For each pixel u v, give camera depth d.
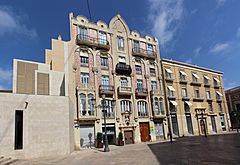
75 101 23.80
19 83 20.86
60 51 24.92
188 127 34.53
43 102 16.58
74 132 22.53
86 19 27.81
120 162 11.35
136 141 27.05
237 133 31.58
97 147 22.75
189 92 36.56
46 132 16.14
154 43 34.56
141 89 29.84
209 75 41.94
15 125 14.98
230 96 50.50
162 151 15.23
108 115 25.81
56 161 13.03
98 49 27.83
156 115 29.73
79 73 25.28
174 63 36.00
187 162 10.00
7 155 14.05
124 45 30.70
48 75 22.94
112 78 27.92
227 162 9.45
